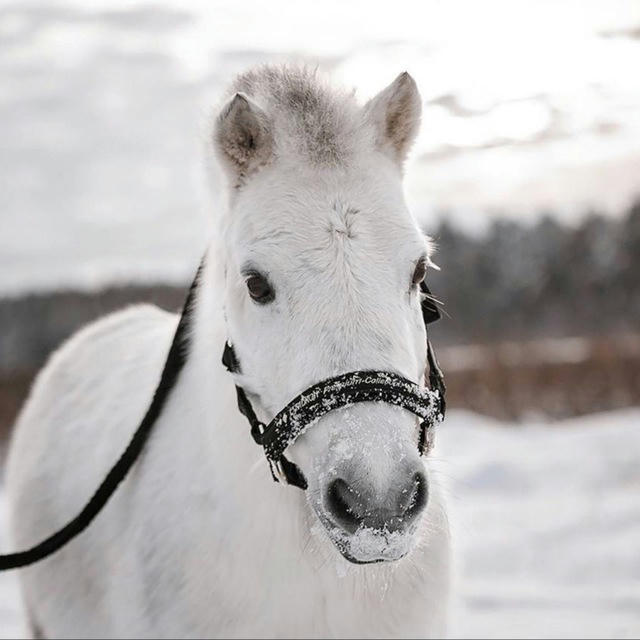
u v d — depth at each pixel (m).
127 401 4.48
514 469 10.38
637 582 7.04
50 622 4.55
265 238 3.13
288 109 3.36
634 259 43.44
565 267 44.12
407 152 3.53
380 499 2.83
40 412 5.27
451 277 44.94
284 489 3.44
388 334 3.01
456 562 4.00
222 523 3.57
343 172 3.22
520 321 42.44
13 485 5.24
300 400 2.99
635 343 20.47
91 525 4.22
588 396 16.47
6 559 3.83
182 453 3.81
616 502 8.90
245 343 3.29
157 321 5.23
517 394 16.83
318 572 3.48
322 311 3.02
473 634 6.11
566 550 7.79
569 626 6.14
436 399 3.22
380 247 3.11
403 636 3.67
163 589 3.72
